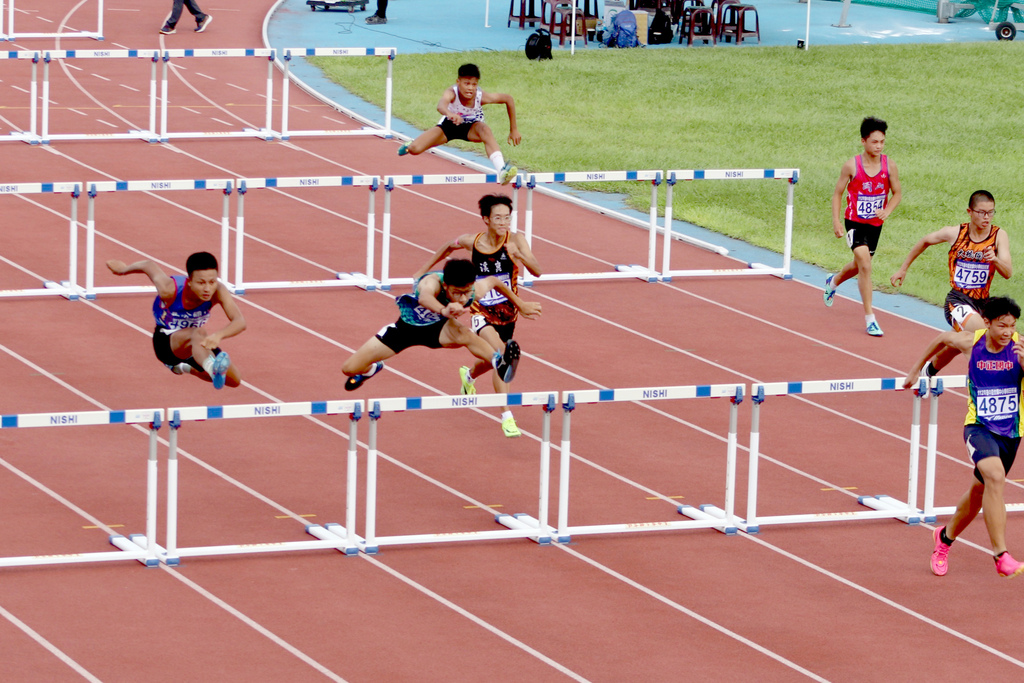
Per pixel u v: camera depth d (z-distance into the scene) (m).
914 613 20.64
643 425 27.72
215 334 20.61
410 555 21.81
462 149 50.22
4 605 19.62
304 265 37.28
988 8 79.06
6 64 60.41
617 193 46.50
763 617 20.30
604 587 21.03
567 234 41.69
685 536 23.02
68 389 28.22
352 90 58.00
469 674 18.31
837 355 32.44
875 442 27.36
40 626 19.08
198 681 17.84
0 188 32.91
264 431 26.53
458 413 27.91
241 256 34.75
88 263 33.91
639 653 19.06
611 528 22.44
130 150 48.03
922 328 34.72
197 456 25.25
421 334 23.17
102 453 25.17
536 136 51.97
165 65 48.94
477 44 67.88
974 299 28.30
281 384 29.03
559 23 74.00
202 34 67.44
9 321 32.22
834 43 71.75
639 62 65.00
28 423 19.55
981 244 27.97
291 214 42.00
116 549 21.50
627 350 32.09
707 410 28.69
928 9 84.19
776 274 38.53
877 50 69.62
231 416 20.69
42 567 20.86
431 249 39.25
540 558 21.94
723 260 39.91
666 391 22.25
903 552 22.75
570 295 36.12
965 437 21.23
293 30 69.44
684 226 43.22
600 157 49.47
